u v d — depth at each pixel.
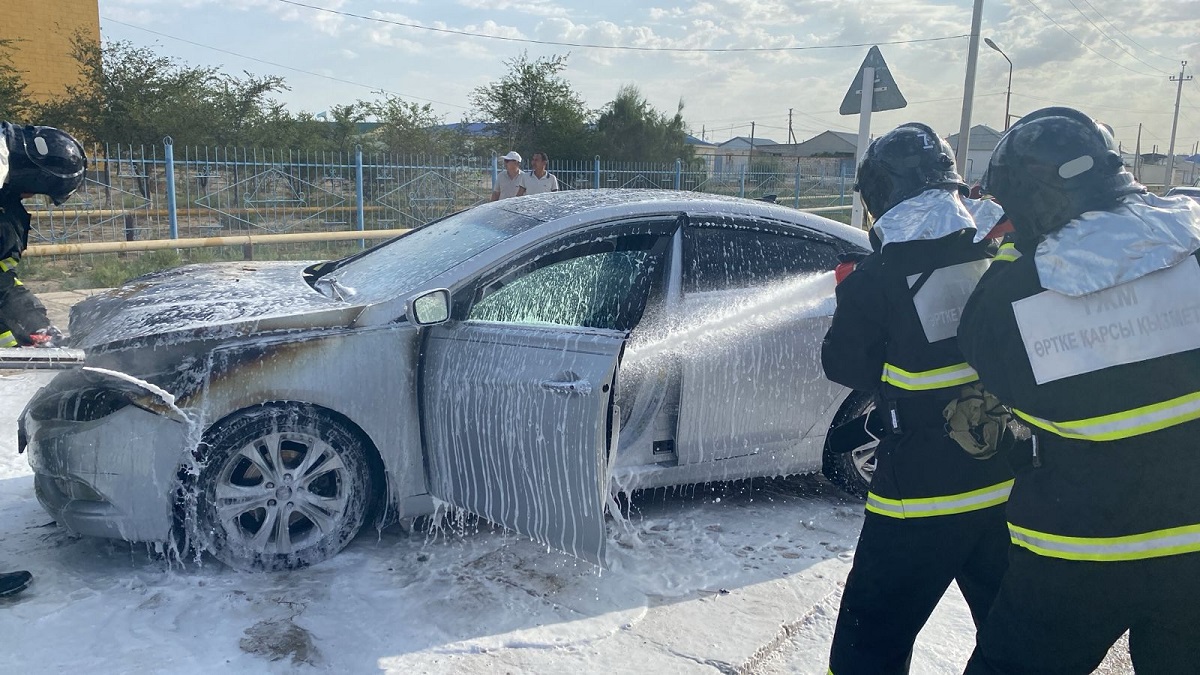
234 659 2.87
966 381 2.16
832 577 3.60
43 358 2.95
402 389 3.54
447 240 4.13
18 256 3.79
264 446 3.40
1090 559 1.77
